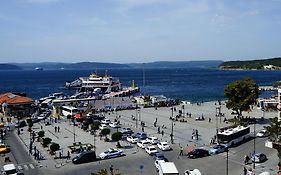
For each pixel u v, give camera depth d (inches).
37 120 4411.9
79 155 2493.8
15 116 4658.0
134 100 5861.2
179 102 6072.8
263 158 2428.6
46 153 2783.0
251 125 3789.4
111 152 2618.1
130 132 3437.5
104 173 2042.3
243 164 2386.8
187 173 2075.5
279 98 3348.9
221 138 2871.6
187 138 3211.1
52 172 2279.8
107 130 3203.7
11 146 3048.7
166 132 3506.4
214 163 2425.0
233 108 3853.3
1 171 2273.6
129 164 2436.0
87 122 3902.6
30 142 3043.8
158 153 2551.7
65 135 3491.6
